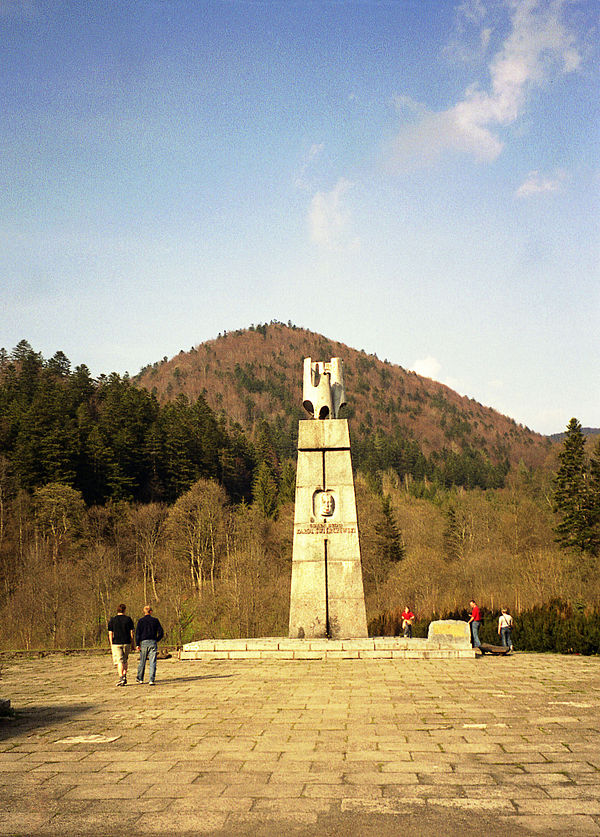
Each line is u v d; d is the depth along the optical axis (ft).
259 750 30.42
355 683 50.26
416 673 55.62
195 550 259.60
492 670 57.57
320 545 77.20
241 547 258.16
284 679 52.85
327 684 49.90
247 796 24.18
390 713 38.32
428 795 23.93
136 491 311.68
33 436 279.69
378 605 230.07
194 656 67.62
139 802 23.80
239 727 35.24
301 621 75.51
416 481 542.57
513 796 23.71
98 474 293.02
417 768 27.14
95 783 25.98
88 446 291.17
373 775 26.32
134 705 42.01
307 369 82.84
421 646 67.41
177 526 265.13
